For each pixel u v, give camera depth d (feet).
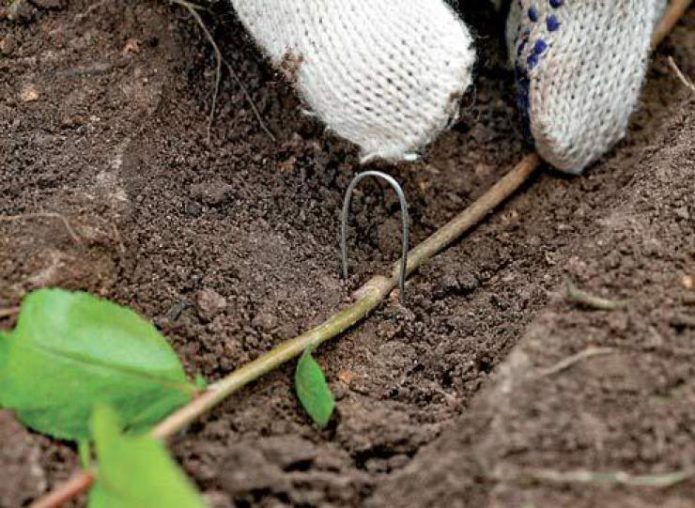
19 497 1.13
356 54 1.30
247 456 1.16
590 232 1.28
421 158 1.39
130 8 1.39
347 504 1.15
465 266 1.33
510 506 1.12
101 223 1.26
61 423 1.16
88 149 1.31
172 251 1.28
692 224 1.25
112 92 1.35
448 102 1.30
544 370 1.17
